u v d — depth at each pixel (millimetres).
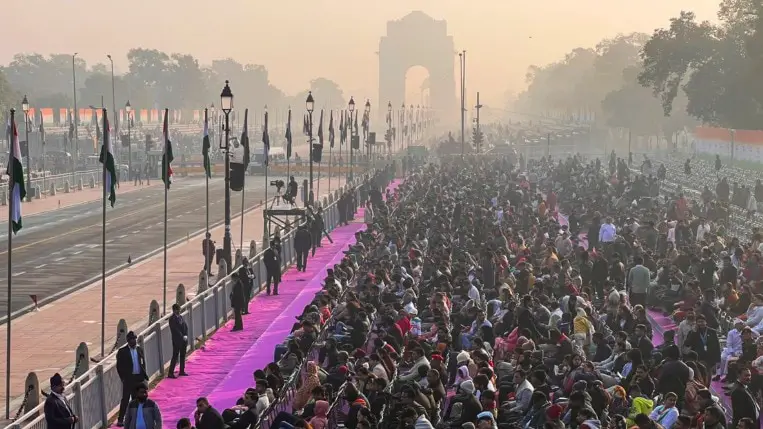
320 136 96312
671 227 56812
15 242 75188
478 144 160375
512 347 31453
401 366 29203
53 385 24984
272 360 38188
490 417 22500
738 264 46344
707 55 125125
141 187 131500
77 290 54469
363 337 32594
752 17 125688
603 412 24500
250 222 88250
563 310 35719
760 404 28141
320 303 36000
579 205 73125
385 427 24000
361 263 49031
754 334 32500
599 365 29641
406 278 38656
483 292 40344
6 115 186375
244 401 24312
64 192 119000
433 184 92688
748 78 116438
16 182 31906
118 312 48094
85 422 28016
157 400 32781
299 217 73562
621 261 45188
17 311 48562
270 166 159750
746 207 77250
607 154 180500
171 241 75625
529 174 112750
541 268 43281
